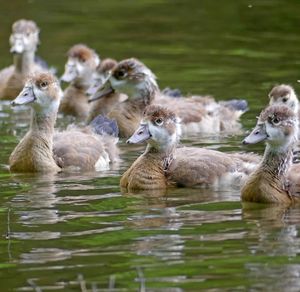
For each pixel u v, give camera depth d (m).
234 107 21.95
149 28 29.78
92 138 19.02
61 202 15.59
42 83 18.39
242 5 32.00
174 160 17.06
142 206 15.34
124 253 12.88
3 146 19.53
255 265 12.31
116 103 22.27
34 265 12.48
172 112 17.11
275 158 15.84
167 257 12.69
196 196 16.03
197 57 26.86
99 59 25.47
